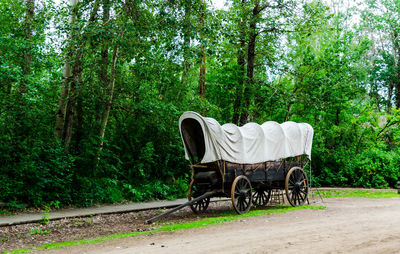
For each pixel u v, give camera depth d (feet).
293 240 22.34
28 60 42.78
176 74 59.67
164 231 27.20
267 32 68.28
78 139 49.39
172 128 55.93
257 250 19.80
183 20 40.01
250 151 39.73
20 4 47.11
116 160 53.42
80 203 41.86
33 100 38.40
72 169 43.70
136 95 51.98
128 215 38.27
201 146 40.22
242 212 37.73
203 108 59.00
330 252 19.15
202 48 41.57
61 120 45.19
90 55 44.34
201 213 39.29
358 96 85.66
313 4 65.77
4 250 22.82
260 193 46.52
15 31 44.21
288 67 73.51
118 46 41.04
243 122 69.72
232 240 22.86
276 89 69.10
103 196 44.52
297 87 72.64
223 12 60.59
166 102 58.08
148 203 46.78
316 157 83.05
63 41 42.55
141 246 21.97
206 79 76.23
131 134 56.08
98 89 46.19
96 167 46.85
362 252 19.13
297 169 45.19
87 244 23.16
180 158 59.00
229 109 73.82
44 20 47.42
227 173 37.55
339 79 74.13
